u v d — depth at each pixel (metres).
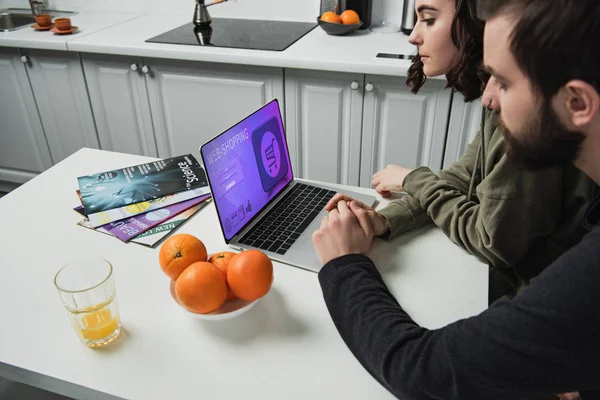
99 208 1.10
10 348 0.75
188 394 0.68
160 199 1.14
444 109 1.98
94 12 2.83
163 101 2.31
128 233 1.03
